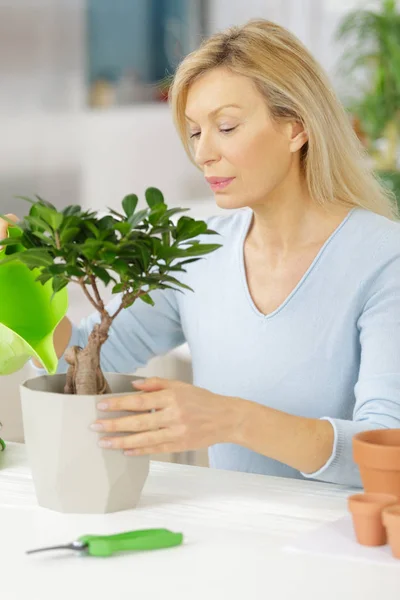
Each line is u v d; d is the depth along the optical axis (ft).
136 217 4.29
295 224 6.08
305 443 4.86
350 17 15.71
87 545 3.87
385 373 5.50
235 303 6.22
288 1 19.21
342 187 6.13
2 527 4.24
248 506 4.57
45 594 3.51
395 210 6.70
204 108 5.61
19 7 16.01
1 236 4.98
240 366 6.15
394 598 3.48
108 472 4.38
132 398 4.43
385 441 4.50
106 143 17.13
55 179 16.90
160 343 6.78
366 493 4.13
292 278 6.09
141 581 3.63
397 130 15.42
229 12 19.01
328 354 5.97
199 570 3.74
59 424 4.33
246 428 4.75
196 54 5.69
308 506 4.59
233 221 6.51
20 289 4.89
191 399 4.59
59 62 16.72
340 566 3.79
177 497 4.70
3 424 6.93
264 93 5.61
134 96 17.66
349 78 15.92
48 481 4.42
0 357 4.80
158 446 4.49
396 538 3.83
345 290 5.95
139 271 4.39
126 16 17.66
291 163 5.95
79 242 4.34
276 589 3.56
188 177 18.08
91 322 6.56
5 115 16.17
